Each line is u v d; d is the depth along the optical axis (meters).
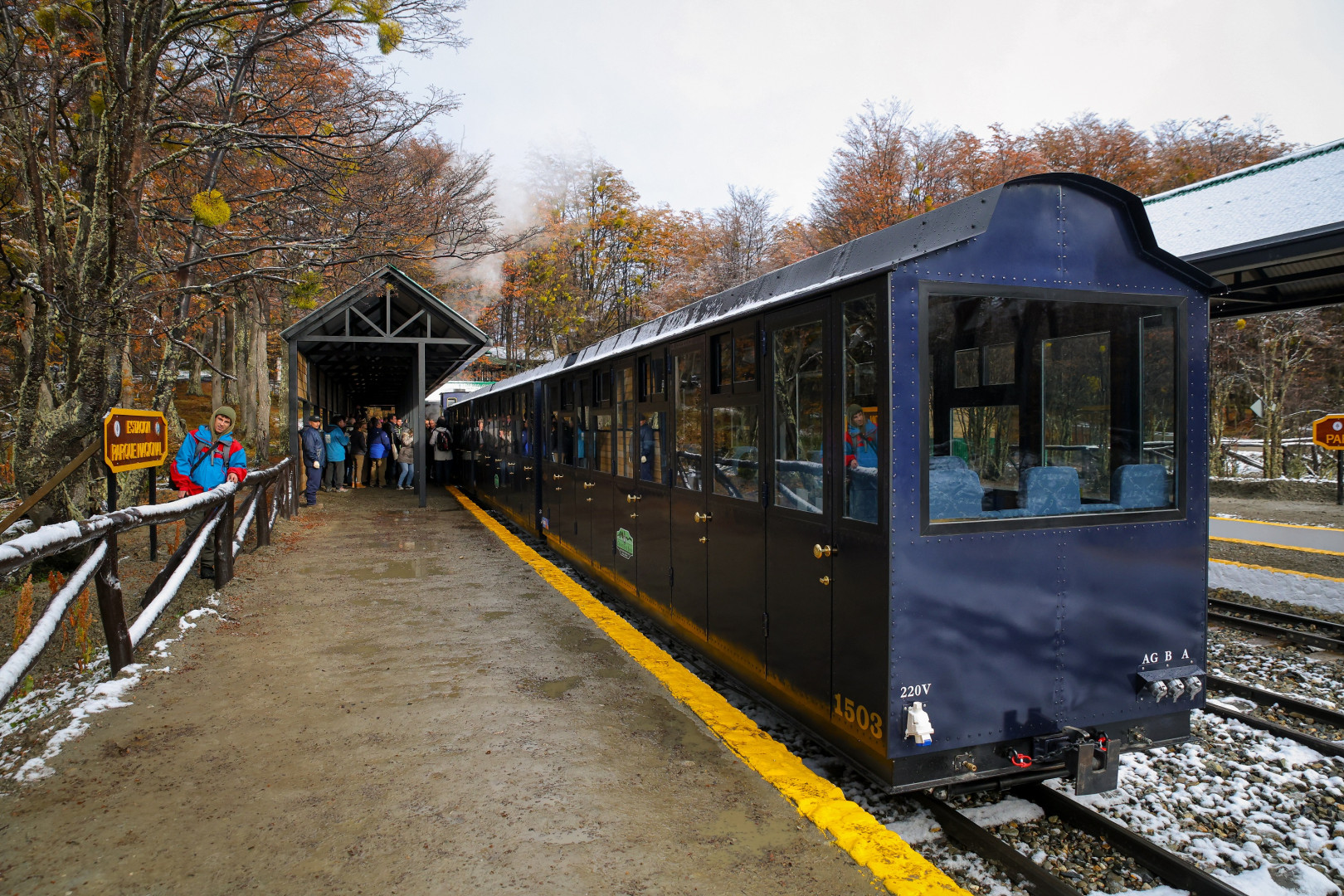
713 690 4.56
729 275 33.19
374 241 8.84
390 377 23.89
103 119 6.68
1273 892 2.98
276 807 3.14
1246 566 8.69
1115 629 3.47
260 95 8.68
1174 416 3.61
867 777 3.35
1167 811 3.64
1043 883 2.90
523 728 3.98
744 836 2.96
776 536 4.07
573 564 8.67
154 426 6.09
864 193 23.61
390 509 13.77
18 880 2.62
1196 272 3.56
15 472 7.12
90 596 6.37
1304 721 4.86
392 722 4.05
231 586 7.02
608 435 7.20
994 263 3.28
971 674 3.22
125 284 6.93
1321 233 6.38
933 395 3.19
